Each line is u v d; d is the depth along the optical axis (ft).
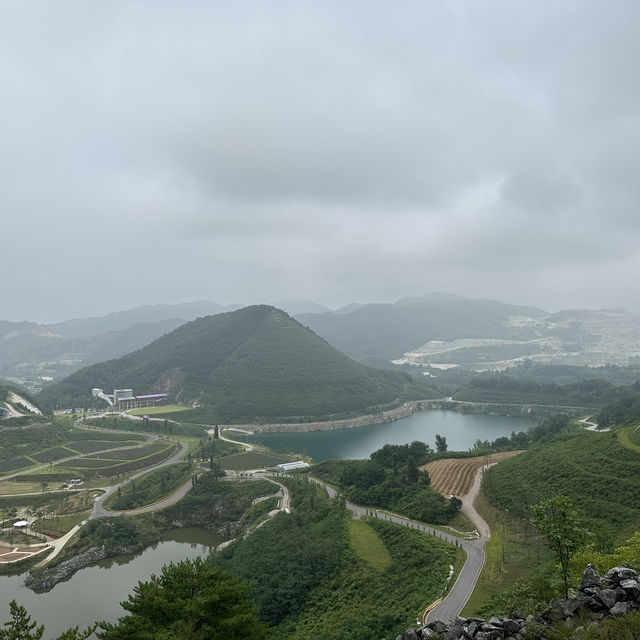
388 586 370.94
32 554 585.22
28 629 135.95
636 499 420.36
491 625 113.29
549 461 559.38
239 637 161.48
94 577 557.74
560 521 198.90
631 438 536.42
